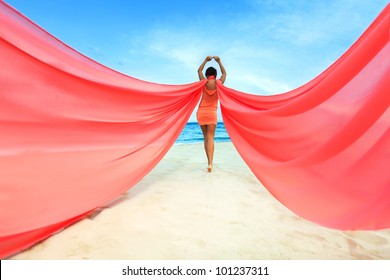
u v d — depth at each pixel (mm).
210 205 2467
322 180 1786
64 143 2068
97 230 1849
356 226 1484
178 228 1942
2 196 1648
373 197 1475
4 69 1768
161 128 2961
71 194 2000
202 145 9016
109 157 2367
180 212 2260
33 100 1898
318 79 2207
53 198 1880
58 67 2008
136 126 2676
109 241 1712
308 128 2082
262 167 2504
